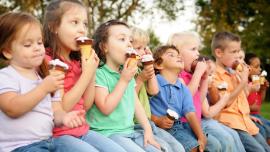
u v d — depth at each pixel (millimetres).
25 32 2803
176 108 4281
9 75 2809
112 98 3490
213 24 22844
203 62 4664
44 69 3119
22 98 2662
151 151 3523
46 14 3441
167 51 4379
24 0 11742
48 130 2916
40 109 2887
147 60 3998
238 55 5438
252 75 6156
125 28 3811
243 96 5281
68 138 2979
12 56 2867
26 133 2785
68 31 3326
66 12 3344
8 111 2707
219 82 5242
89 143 3182
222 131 4441
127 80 3561
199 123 4223
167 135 3943
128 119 3711
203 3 23312
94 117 3613
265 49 23609
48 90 2697
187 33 4934
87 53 3197
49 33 3400
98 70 3695
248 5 23844
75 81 3383
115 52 3736
